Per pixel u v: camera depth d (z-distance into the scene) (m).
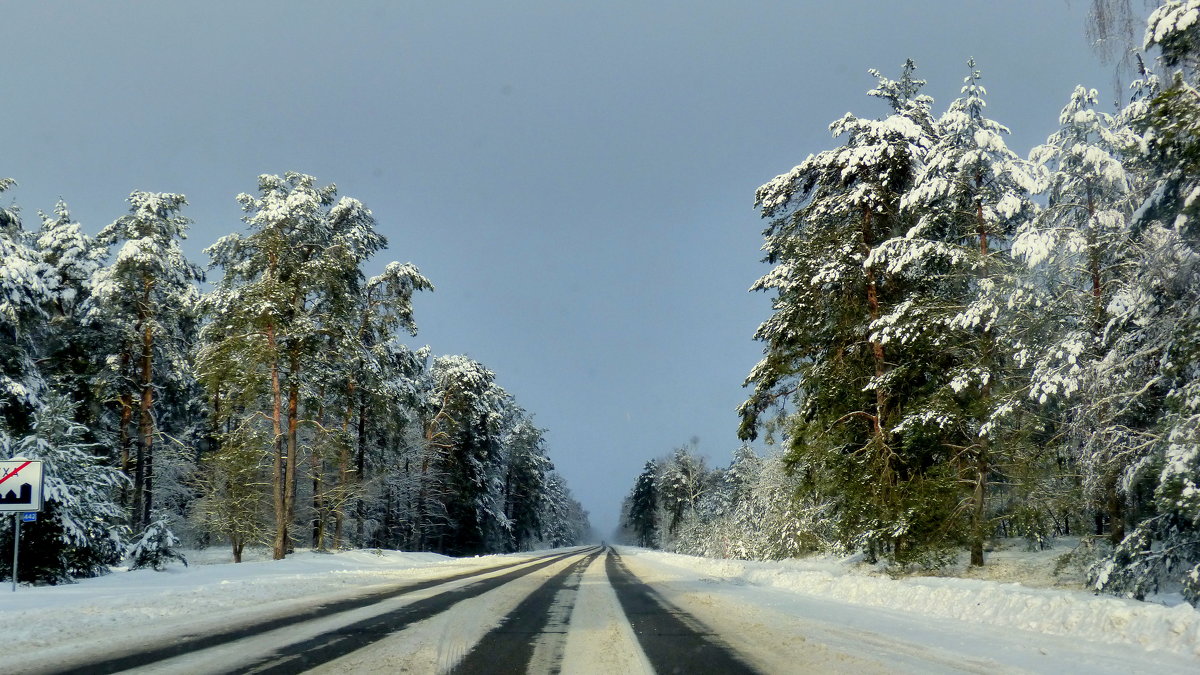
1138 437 12.62
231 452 29.67
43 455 18.22
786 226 23.53
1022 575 17.05
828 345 23.28
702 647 8.39
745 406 24.75
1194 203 10.82
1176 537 11.81
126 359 34.28
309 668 6.93
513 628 9.96
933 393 19.39
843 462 22.05
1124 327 13.23
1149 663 7.32
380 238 38.25
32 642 8.27
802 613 11.91
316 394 31.98
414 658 7.54
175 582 17.89
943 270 20.25
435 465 50.88
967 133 18.50
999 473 18.52
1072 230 14.66
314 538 42.09
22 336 26.00
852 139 22.09
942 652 7.98
